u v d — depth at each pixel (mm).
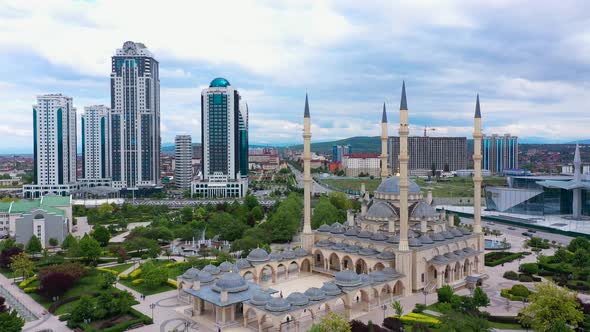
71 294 147750
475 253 165875
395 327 116438
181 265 177500
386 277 141375
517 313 127562
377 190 184000
